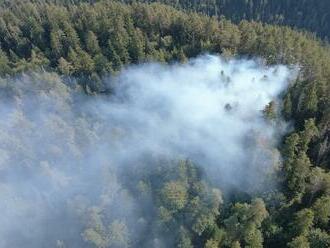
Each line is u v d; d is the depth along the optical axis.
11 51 134.88
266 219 80.50
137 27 141.12
